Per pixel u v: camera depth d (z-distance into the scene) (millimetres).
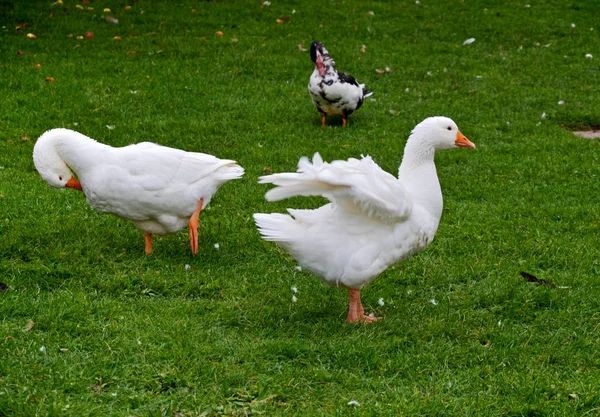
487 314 8336
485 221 9156
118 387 7750
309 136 10289
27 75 10938
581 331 8219
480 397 7785
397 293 8500
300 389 7797
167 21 12555
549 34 12867
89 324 8086
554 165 9930
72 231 8805
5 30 11984
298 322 8211
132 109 10539
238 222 9039
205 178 8617
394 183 8047
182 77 11180
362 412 7672
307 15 13016
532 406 7742
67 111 10398
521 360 8008
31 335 7992
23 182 9344
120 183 8477
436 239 8945
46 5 12734
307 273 8609
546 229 9094
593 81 11609
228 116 10531
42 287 8383
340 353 7969
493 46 12484
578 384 7855
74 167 8523
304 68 11594
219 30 12438
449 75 11617
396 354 8023
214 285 8438
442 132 8211
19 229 8789
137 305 8266
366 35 12578
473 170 9859
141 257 8648
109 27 12289
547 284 8555
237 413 7668
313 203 9273
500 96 11172
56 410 7609
